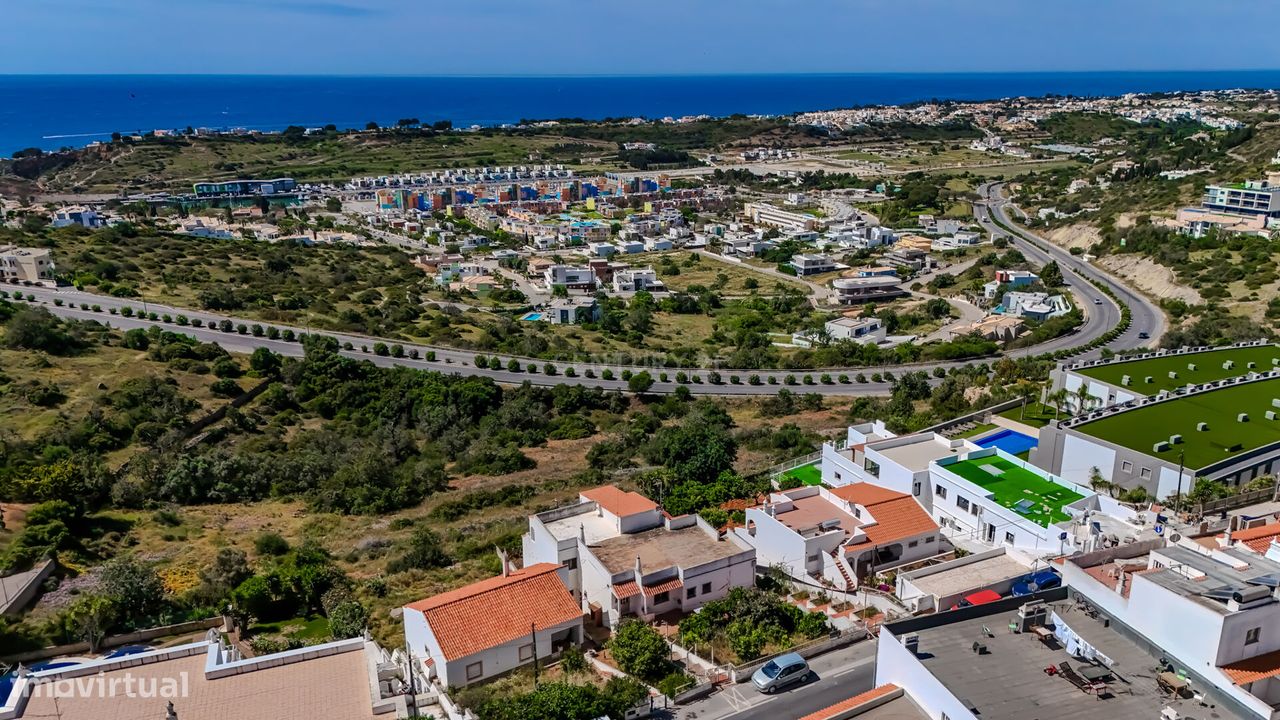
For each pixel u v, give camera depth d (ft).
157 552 273.75
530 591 201.98
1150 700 134.62
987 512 242.78
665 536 232.94
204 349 507.71
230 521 309.42
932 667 143.33
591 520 242.37
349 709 151.02
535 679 184.65
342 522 313.32
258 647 209.56
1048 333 597.93
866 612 211.41
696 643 199.52
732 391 501.15
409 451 410.11
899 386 472.03
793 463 337.93
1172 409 306.35
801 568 231.09
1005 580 199.11
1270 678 133.08
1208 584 142.00
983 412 371.76
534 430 431.84
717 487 299.99
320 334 566.77
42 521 272.92
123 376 453.99
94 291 628.69
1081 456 282.77
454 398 462.19
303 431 431.43
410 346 567.59
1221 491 245.24
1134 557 173.88
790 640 201.05
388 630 218.79
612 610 211.41
